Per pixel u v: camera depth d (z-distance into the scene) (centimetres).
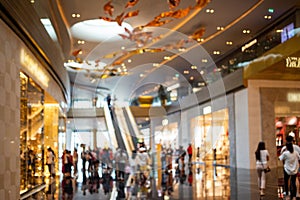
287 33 1602
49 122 2052
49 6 1370
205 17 1683
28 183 1123
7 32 870
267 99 1864
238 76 1898
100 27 1784
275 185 1085
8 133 868
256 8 1594
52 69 1518
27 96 1138
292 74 1767
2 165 816
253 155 1834
